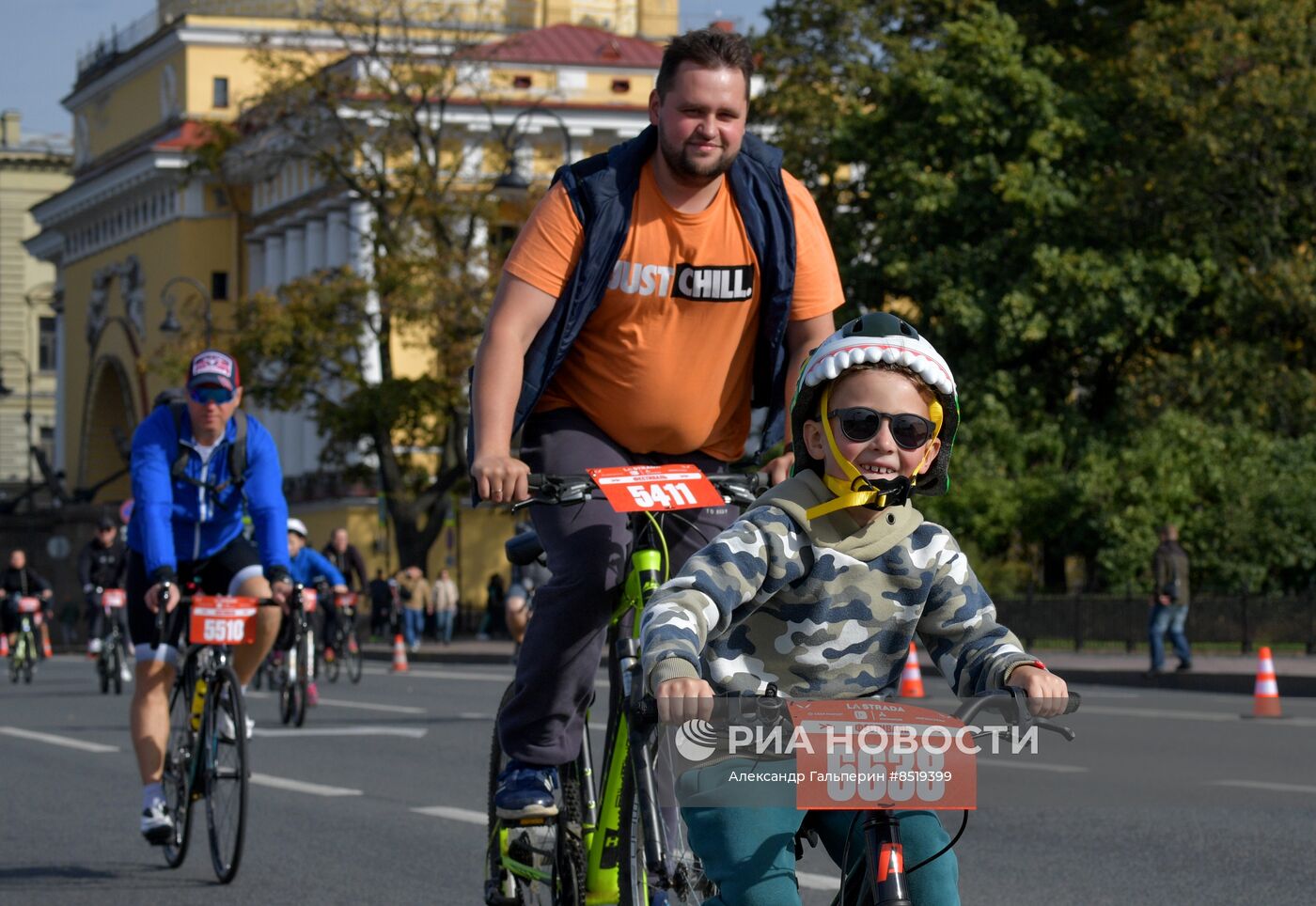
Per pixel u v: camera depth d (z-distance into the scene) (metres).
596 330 5.40
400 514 49.06
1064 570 39.81
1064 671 25.58
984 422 36.53
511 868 5.71
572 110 65.69
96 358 91.06
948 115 37.16
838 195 40.50
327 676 27.19
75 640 69.12
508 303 5.29
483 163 51.12
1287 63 36.47
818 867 8.38
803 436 4.00
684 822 4.29
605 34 68.75
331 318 46.66
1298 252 37.19
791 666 4.00
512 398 5.23
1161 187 36.22
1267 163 35.97
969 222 37.88
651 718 3.93
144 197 84.94
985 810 10.58
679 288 5.33
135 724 8.91
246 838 9.77
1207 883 8.00
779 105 39.22
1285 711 18.92
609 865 5.03
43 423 110.00
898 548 3.97
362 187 48.69
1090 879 8.17
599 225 5.25
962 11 38.38
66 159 109.75
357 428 47.25
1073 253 36.31
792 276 5.38
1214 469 35.94
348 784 12.44
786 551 3.92
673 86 5.14
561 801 5.44
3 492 101.94
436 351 47.78
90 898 8.07
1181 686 23.80
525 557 5.70
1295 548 35.84
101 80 91.62
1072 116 37.59
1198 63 35.94
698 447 5.55
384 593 48.75
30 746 15.64
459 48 49.22
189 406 8.91
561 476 5.07
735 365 5.48
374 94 50.06
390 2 50.00
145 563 8.76
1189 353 39.00
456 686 25.58
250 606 8.46
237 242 80.19
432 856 9.09
